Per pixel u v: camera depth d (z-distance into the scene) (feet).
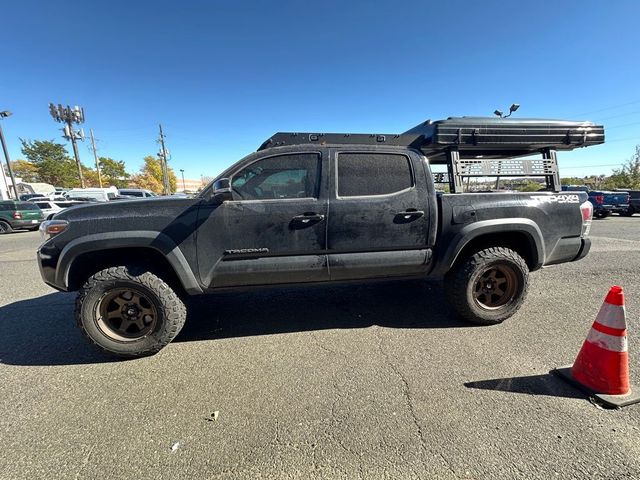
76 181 162.20
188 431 6.41
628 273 17.12
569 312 11.93
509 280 10.79
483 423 6.42
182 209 9.09
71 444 6.14
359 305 12.91
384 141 11.09
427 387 7.61
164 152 165.68
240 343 10.04
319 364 8.75
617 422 6.37
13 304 14.10
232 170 9.45
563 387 7.52
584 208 11.27
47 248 8.81
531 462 5.50
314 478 5.33
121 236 8.81
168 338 9.21
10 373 8.61
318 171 9.66
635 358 8.69
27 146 151.64
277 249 9.45
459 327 10.83
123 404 7.27
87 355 9.52
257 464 5.61
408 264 10.29
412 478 5.27
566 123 11.87
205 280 9.34
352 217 9.64
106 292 8.89
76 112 111.65
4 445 6.15
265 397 7.40
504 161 11.97
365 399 7.25
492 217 10.36
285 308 12.75
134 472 5.51
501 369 8.31
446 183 14.14
